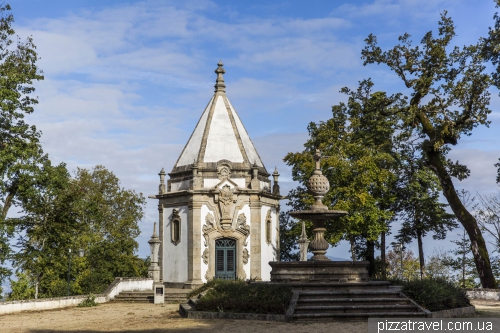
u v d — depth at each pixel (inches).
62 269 1812.3
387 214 1916.8
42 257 1734.7
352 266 1047.0
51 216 1787.6
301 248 1780.3
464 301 1037.8
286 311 904.3
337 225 1867.6
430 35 1723.7
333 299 937.5
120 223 2529.5
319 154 1195.9
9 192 1711.4
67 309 1307.8
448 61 1721.2
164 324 912.9
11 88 1657.2
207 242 1761.8
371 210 1850.4
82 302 1390.3
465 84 1676.9
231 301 965.2
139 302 1485.0
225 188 1780.3
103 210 2518.5
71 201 1819.6
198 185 1781.5
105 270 2158.0
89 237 2176.4
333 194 1852.9
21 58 1721.2
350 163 1887.3
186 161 1847.9
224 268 1777.8
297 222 2071.9
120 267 2223.2
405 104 1817.2
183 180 1824.6
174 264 1802.4
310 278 1035.9
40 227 1754.4
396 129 2078.0
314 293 953.5
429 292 968.3
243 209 1802.4
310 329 805.9
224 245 1786.4
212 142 1838.1
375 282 1019.9
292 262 1053.8
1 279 1620.3
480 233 1683.1
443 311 938.7
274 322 880.3
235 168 1815.9
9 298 1635.1
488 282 1646.2
